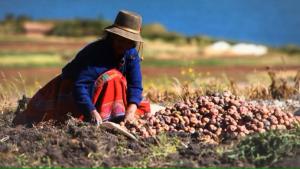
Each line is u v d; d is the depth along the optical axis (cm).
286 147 1720
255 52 10531
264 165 1678
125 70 1997
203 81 2991
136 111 2042
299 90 2730
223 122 1923
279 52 10631
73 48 9725
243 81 4375
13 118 2219
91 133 1834
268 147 1709
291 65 7656
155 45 10494
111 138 1822
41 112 2036
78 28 12412
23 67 7225
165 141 1808
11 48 9319
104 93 1953
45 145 1792
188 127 1956
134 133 1878
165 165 1686
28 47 9606
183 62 8131
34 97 2058
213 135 1880
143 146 1819
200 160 1698
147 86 3216
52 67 7275
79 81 1939
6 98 2592
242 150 1719
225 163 1694
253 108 1991
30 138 1852
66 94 1997
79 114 1973
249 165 1669
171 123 1969
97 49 1950
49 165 1672
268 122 1914
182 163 1672
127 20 1914
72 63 1973
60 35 11975
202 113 1986
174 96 2598
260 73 5056
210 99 2033
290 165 1642
